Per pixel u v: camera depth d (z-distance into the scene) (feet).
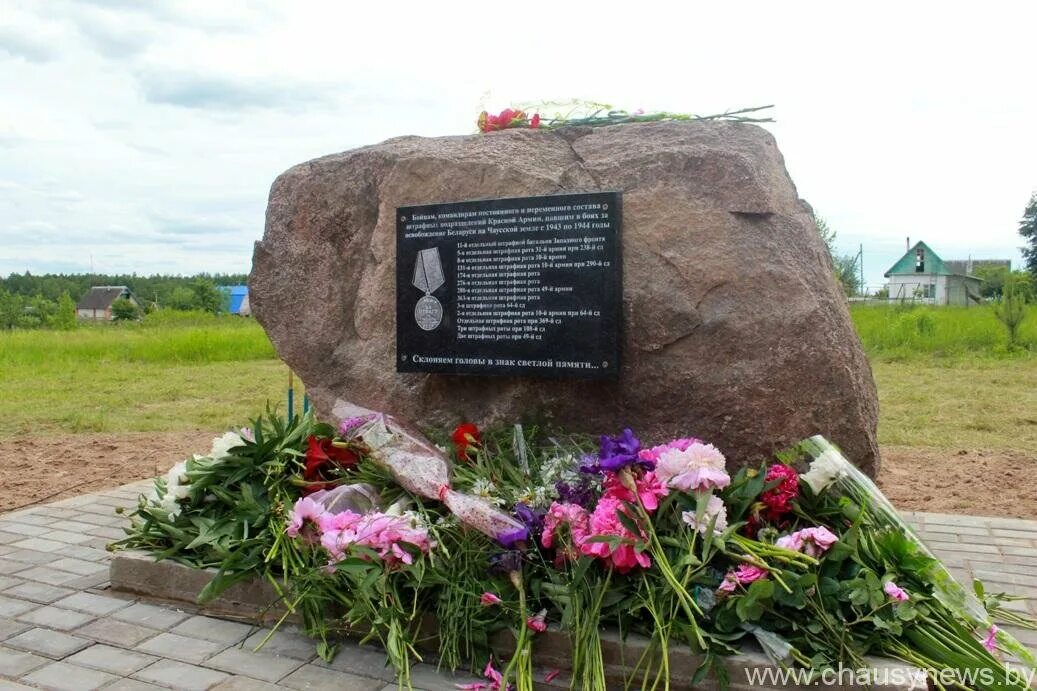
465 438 12.37
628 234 12.02
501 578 10.06
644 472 10.39
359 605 10.01
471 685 9.45
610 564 9.59
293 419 14.20
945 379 38.99
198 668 9.86
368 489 11.85
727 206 11.70
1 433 26.91
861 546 10.01
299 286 14.49
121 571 12.23
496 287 12.61
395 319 13.61
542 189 12.57
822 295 11.71
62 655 10.17
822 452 10.76
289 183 14.66
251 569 11.17
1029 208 136.87
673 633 9.27
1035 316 57.88
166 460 22.48
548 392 12.60
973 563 14.23
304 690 9.34
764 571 9.32
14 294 136.26
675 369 11.82
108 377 44.09
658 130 12.67
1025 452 23.72
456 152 13.33
